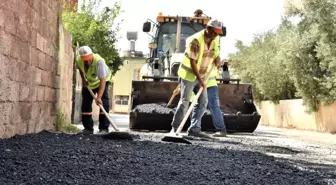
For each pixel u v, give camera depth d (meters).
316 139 12.46
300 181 4.41
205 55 8.95
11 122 6.22
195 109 9.32
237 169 4.89
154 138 8.45
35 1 7.30
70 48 11.50
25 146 5.59
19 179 3.71
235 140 9.28
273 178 4.48
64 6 15.97
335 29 14.41
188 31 14.12
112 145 6.42
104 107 8.94
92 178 3.96
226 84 12.45
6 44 5.79
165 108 11.47
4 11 5.66
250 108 12.34
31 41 7.11
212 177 4.33
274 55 22.61
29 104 7.14
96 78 8.63
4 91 5.80
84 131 8.65
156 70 12.73
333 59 14.48
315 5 15.48
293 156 6.91
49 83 8.61
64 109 10.38
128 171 4.38
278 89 23.41
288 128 21.45
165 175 4.29
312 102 18.23
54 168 4.29
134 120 11.11
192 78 8.98
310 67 17.30
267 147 8.15
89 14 17.52
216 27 8.74
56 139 6.75
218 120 10.06
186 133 10.08
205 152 6.26
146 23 13.96
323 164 6.04
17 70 6.35
